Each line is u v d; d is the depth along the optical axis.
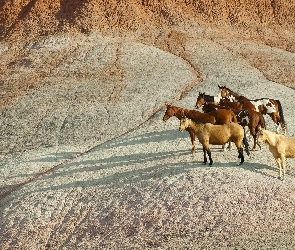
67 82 48.59
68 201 23.78
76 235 21.00
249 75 47.66
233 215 19.38
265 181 21.19
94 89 45.41
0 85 50.41
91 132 35.47
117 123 36.50
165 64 51.94
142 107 39.41
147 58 53.84
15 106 43.25
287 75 48.56
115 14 64.00
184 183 22.17
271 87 42.34
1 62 57.53
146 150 28.34
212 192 20.92
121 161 27.33
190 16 66.12
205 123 23.05
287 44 61.53
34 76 51.62
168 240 18.94
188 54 55.91
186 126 23.05
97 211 22.23
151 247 18.77
